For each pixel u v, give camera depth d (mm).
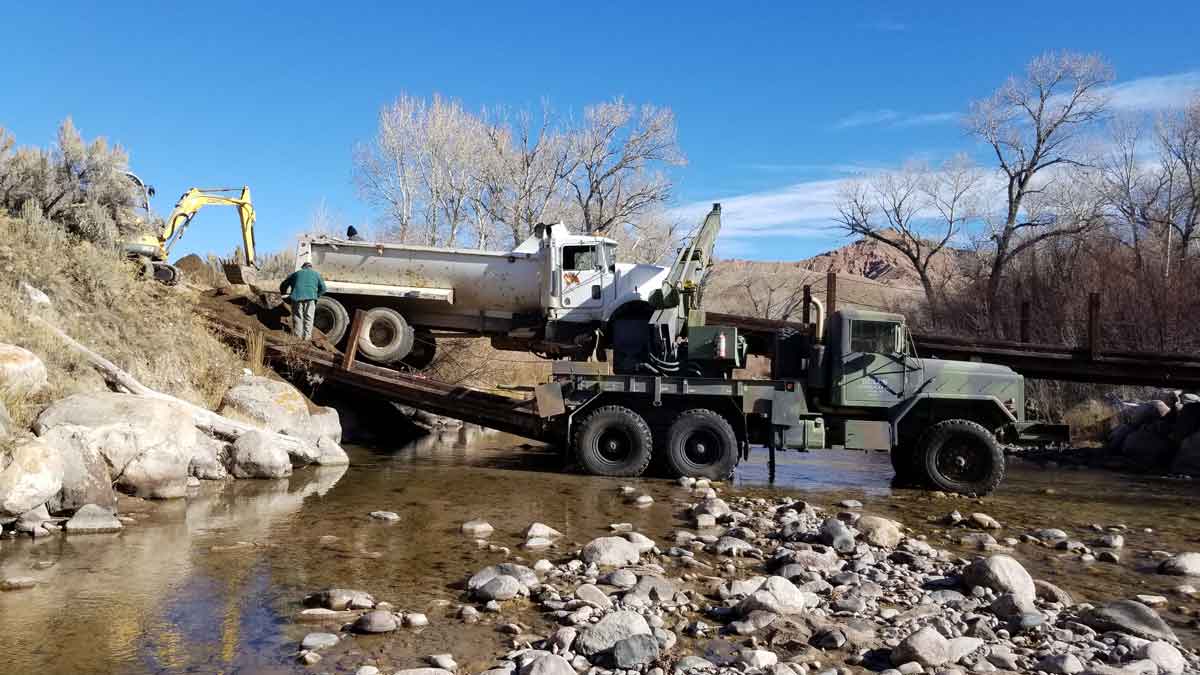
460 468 12477
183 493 8977
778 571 6645
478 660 4656
